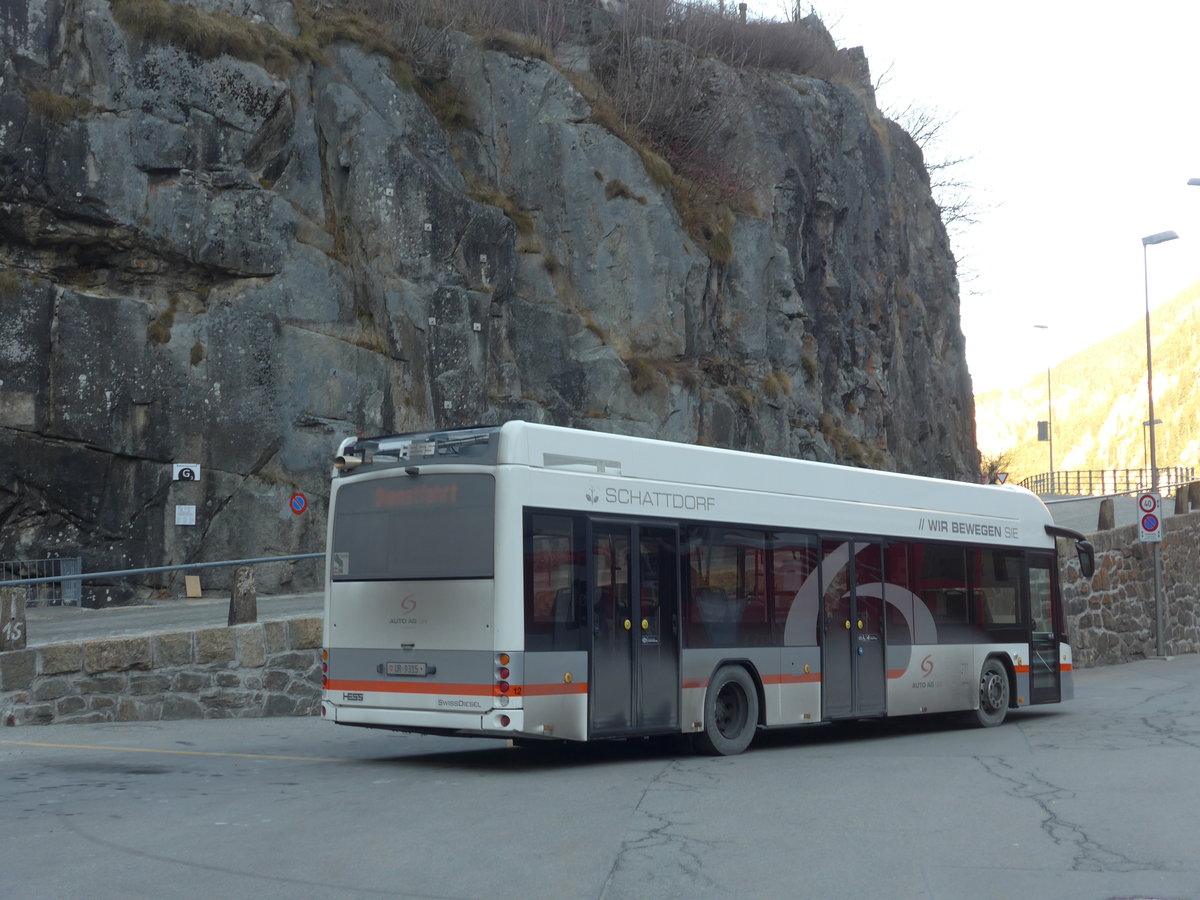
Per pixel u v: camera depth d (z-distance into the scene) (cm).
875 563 1512
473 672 1109
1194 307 18312
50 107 2523
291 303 2750
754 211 3709
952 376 5259
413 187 2897
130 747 1302
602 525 1190
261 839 791
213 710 1562
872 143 4553
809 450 3697
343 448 1233
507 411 2981
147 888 659
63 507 2492
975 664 1641
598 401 3111
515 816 881
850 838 800
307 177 2870
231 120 2733
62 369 2505
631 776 1113
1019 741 1421
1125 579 2781
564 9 3716
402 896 643
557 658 1130
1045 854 750
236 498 2647
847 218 4250
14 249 2556
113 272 2642
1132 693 2044
